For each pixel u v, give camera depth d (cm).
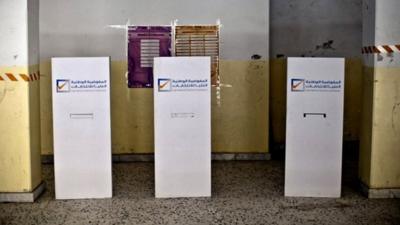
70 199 517
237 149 691
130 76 676
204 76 502
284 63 734
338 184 516
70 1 661
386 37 500
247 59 676
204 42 672
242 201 511
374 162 513
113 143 686
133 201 511
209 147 513
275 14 728
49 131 673
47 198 522
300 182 519
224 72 677
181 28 669
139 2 665
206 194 521
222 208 490
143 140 687
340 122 506
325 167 515
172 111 505
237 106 684
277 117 740
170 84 502
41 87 667
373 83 506
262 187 559
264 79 679
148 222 455
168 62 499
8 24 493
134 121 684
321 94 503
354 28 738
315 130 509
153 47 672
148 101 681
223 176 606
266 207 493
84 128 508
